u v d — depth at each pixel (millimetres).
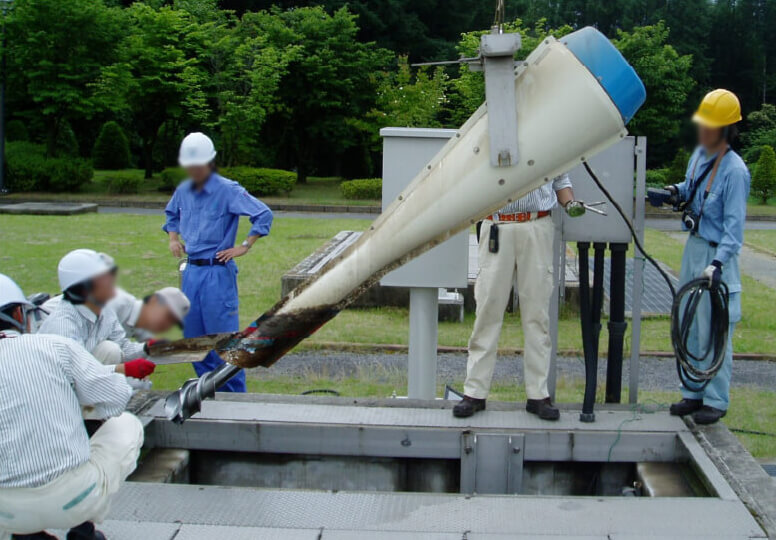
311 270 9664
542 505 3525
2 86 21906
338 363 7160
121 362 3574
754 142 29672
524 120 3443
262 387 6336
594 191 4422
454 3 30781
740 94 35438
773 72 36125
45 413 2791
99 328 3488
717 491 3611
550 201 4152
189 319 5070
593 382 4332
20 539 3053
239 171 23609
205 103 22797
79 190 23219
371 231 3699
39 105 22906
